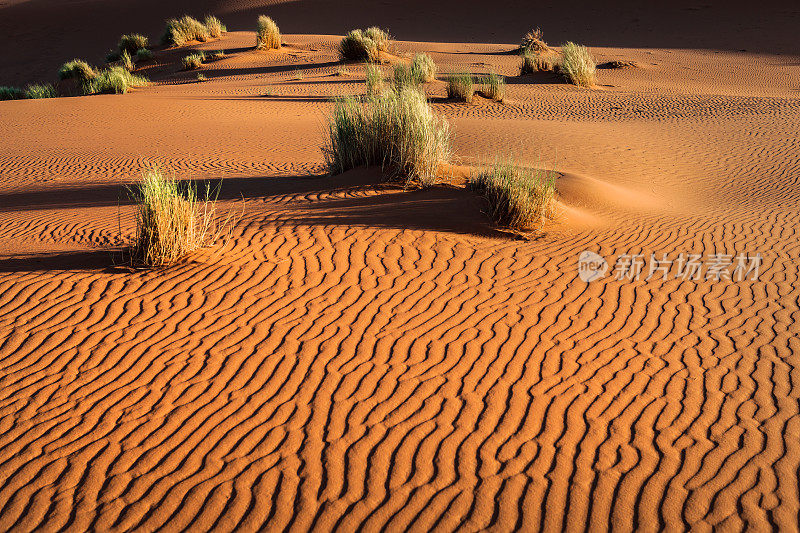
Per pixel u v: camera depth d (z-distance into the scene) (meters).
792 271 8.16
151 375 5.49
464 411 5.14
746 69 31.08
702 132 17.88
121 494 4.30
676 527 4.08
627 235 9.22
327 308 6.61
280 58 34.91
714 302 7.18
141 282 7.01
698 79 28.38
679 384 5.56
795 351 6.14
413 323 6.39
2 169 13.63
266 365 5.66
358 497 4.29
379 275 7.34
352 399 5.26
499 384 5.49
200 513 4.16
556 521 4.12
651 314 6.82
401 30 50.38
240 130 17.20
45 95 30.28
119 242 8.22
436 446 4.75
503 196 9.12
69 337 5.95
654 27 46.53
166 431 4.87
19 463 4.54
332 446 4.74
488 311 6.68
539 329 6.38
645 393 5.43
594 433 4.92
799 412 5.20
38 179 12.79
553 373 5.67
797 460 4.66
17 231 8.84
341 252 7.87
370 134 11.45
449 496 4.31
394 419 5.04
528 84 25.98
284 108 20.55
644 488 4.39
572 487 4.39
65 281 6.97
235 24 53.66
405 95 11.79
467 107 20.88
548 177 11.20
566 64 25.91
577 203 10.52
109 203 10.53
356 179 10.98
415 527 4.07
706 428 5.00
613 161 14.63
